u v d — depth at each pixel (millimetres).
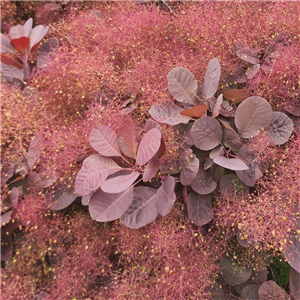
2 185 533
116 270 512
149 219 423
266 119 420
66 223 536
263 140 414
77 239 539
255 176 416
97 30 583
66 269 522
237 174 421
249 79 477
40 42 656
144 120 502
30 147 523
